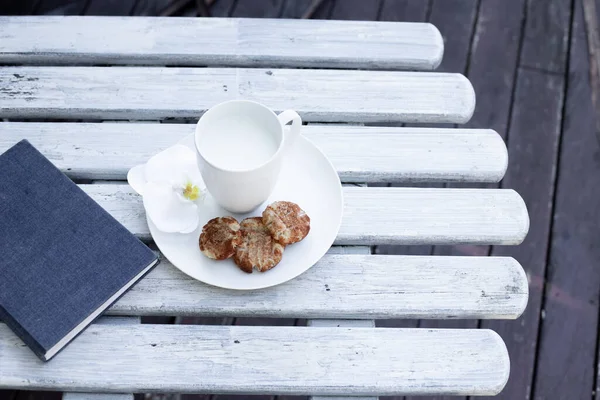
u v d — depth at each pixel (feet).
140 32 3.78
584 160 5.59
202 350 3.10
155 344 3.11
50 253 3.17
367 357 3.11
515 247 5.26
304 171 3.39
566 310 5.09
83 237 3.21
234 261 3.17
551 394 4.87
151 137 3.52
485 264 3.30
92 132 3.52
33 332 3.01
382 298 3.21
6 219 3.23
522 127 5.70
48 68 3.67
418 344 3.15
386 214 3.39
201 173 3.15
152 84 3.64
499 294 3.25
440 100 3.68
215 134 3.16
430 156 3.54
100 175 3.47
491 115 5.74
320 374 3.07
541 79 5.90
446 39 6.04
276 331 3.15
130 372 3.05
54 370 3.05
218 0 6.11
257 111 3.16
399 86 3.71
